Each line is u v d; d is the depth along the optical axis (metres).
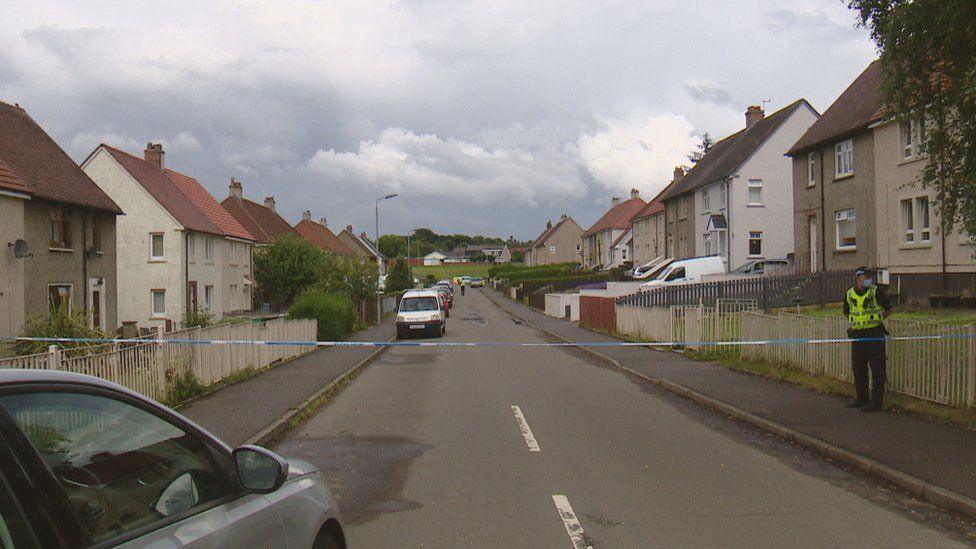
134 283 36.34
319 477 4.13
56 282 24.03
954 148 8.66
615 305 28.77
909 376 10.76
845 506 6.44
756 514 6.21
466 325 39.59
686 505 6.47
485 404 12.37
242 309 45.12
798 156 34.25
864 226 28.83
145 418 2.95
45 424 2.41
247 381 15.01
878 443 8.42
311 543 3.62
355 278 37.75
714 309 20.61
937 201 9.15
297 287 49.44
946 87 8.59
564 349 23.78
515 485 7.17
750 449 8.77
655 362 17.88
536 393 13.64
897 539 5.58
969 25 7.76
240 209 55.16
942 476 7.00
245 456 3.35
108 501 2.57
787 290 28.11
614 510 6.33
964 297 22.55
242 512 3.13
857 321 10.52
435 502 6.61
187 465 3.06
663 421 10.69
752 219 41.16
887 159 27.20
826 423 9.70
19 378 2.39
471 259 197.50
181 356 12.39
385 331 34.34
